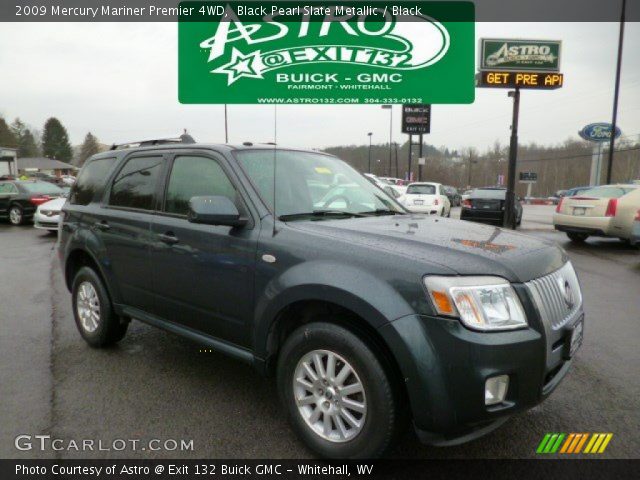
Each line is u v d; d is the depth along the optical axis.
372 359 2.39
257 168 3.31
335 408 2.59
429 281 2.29
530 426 3.03
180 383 3.61
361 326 2.52
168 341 4.54
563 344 2.60
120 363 3.99
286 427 3.00
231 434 2.92
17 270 8.28
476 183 93.38
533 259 2.62
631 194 10.14
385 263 2.44
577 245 11.08
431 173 81.81
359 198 3.71
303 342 2.67
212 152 3.43
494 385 2.27
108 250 4.01
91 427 2.98
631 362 4.05
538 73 13.03
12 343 4.48
